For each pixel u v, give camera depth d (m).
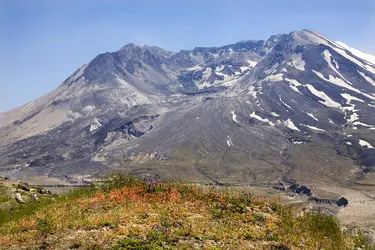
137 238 12.93
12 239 13.81
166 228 13.47
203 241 12.96
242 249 12.54
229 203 17.34
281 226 15.06
